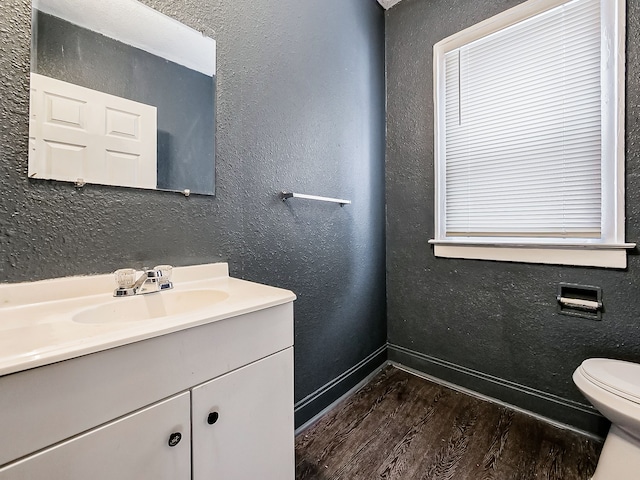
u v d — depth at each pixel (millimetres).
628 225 1238
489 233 1633
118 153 871
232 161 1130
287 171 1335
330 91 1562
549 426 1389
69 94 790
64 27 784
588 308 1310
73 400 477
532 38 1473
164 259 963
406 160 1926
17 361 427
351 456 1218
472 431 1359
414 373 1903
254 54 1197
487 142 1628
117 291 807
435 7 1770
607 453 995
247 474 736
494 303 1596
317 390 1483
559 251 1385
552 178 1432
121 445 528
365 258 1837
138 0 914
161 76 955
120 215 874
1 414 417
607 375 1022
